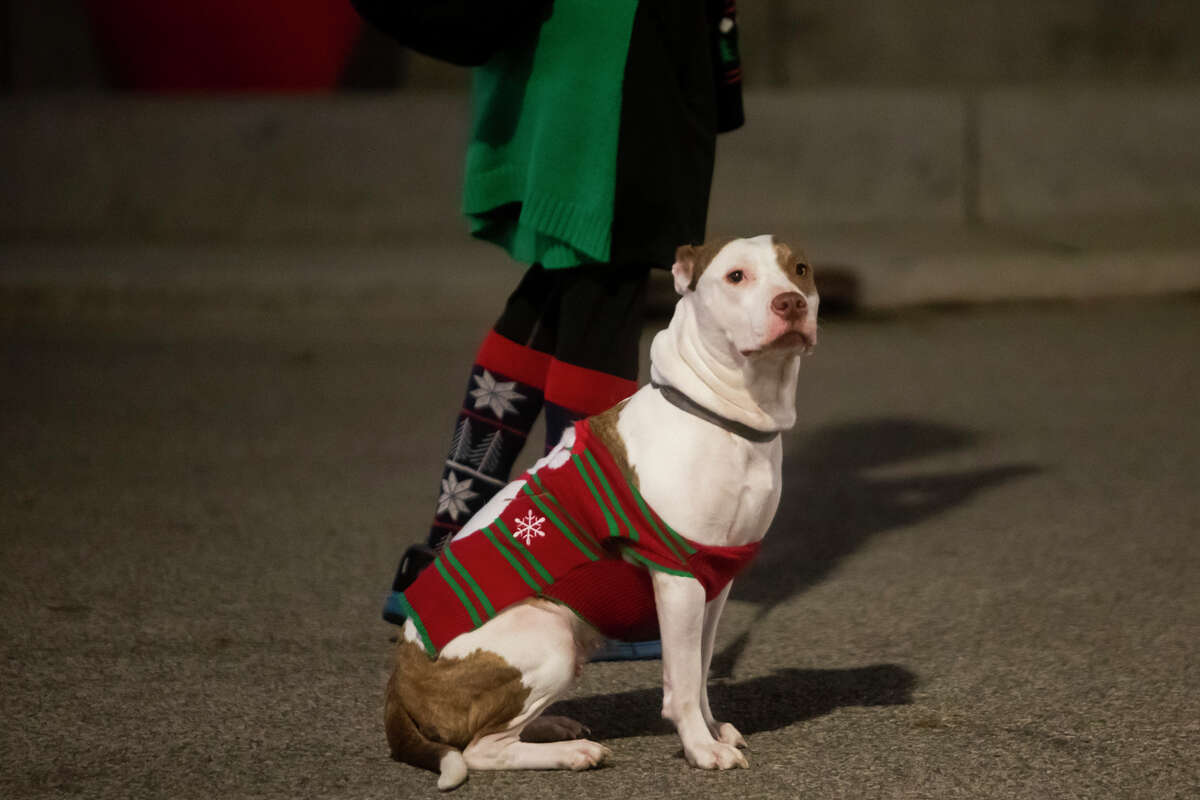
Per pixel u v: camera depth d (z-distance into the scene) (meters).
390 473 8.89
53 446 9.47
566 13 5.83
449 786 4.59
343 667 5.84
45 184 15.54
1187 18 18.30
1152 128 16.19
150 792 4.70
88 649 6.04
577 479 4.68
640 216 5.84
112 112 15.52
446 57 5.93
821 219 15.89
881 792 4.64
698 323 4.65
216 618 6.43
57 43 18.12
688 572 4.62
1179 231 15.35
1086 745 5.01
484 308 13.88
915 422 10.05
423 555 6.24
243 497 8.38
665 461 4.61
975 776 4.76
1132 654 5.93
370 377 11.45
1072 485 8.55
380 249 15.29
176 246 15.38
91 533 7.69
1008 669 5.79
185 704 5.45
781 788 4.68
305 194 15.66
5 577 6.97
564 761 4.78
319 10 16.77
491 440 6.30
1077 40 18.27
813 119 15.77
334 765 4.91
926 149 15.94
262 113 15.61
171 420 10.15
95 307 13.84
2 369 11.68
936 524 7.87
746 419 4.62
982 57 18.22
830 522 7.95
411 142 15.71
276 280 13.88
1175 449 9.28
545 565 4.68
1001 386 11.04
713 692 5.62
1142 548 7.39
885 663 5.90
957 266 14.08
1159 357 11.91
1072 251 14.49
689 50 5.96
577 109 5.82
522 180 6.05
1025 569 7.10
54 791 4.71
